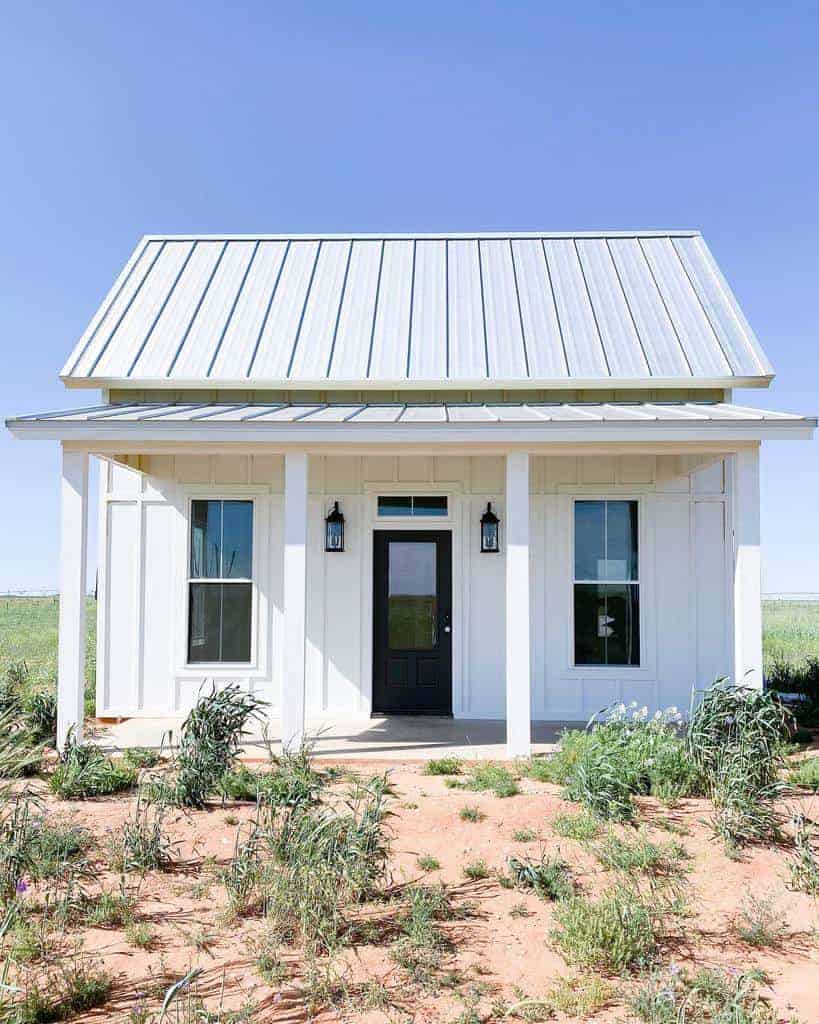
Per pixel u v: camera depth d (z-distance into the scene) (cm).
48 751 803
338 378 986
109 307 1127
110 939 412
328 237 1316
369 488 1048
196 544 1046
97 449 808
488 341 1056
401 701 1039
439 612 1045
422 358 1026
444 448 812
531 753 802
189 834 556
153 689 1023
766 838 556
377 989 362
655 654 1014
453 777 723
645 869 504
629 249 1267
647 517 1026
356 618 1038
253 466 1045
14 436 779
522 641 795
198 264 1236
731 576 1020
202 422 777
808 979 388
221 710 710
